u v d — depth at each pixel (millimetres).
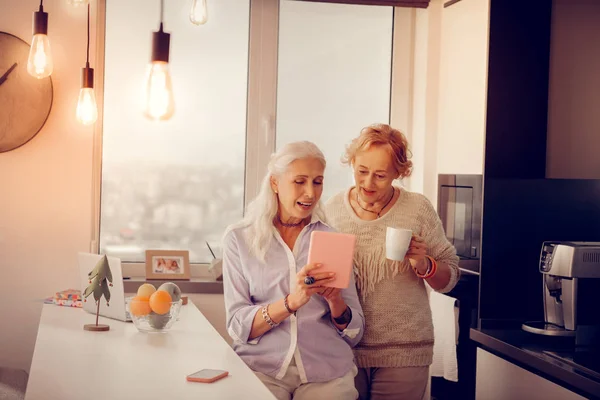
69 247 3752
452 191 3461
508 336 2727
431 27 3928
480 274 3113
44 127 3719
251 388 1997
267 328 2357
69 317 2975
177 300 2770
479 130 3215
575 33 3207
